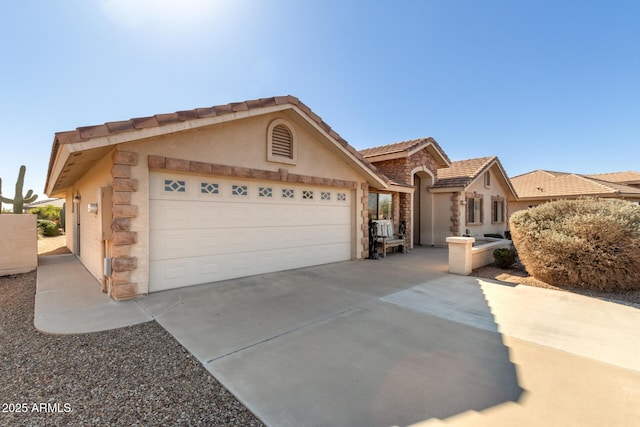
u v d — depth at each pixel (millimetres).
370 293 6266
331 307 5336
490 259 9789
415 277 7875
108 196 5941
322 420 2371
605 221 6316
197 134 6559
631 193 19156
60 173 7340
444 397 2686
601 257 6301
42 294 6121
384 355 3525
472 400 2641
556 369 3207
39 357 3457
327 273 8281
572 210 7168
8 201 11805
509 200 22766
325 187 9711
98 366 3258
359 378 3012
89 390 2803
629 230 6168
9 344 3809
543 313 5074
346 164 10188
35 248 8883
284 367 3236
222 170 6941
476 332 4242
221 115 6391
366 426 2299
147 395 2727
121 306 5281
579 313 5059
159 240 6207
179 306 5301
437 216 15891
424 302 5680
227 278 7273
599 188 19422
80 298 5801
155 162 5930
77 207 11742
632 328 4398
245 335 4098
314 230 9391
